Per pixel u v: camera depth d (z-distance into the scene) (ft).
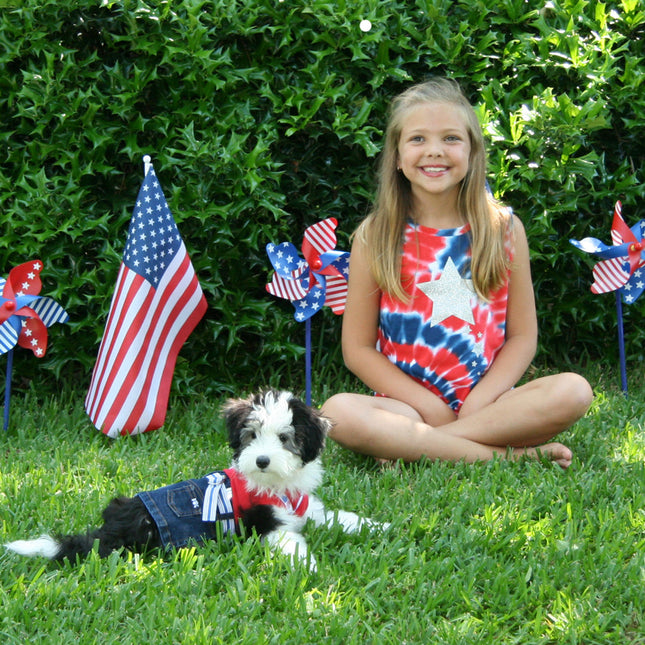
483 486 10.82
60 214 13.91
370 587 8.60
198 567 8.73
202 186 14.08
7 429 13.43
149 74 14.07
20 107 13.67
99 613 8.07
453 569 9.07
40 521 10.06
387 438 11.60
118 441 12.89
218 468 11.80
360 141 14.21
